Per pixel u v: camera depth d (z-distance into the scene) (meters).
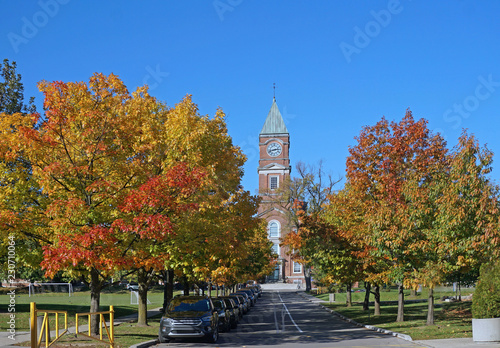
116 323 27.62
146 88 23.11
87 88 18.45
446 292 56.59
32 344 11.42
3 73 30.61
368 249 26.92
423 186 23.23
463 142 19.58
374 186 26.80
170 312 20.20
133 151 19.62
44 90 17.83
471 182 18.89
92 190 17.11
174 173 16.95
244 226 26.83
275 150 114.12
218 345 18.67
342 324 29.28
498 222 17.75
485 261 19.27
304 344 18.53
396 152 26.02
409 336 19.53
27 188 18.36
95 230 15.39
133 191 16.52
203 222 20.67
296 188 69.19
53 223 16.02
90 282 20.42
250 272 49.81
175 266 20.45
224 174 24.94
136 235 17.77
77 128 18.14
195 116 22.64
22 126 16.95
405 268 23.70
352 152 27.39
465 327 22.12
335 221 30.98
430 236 21.20
